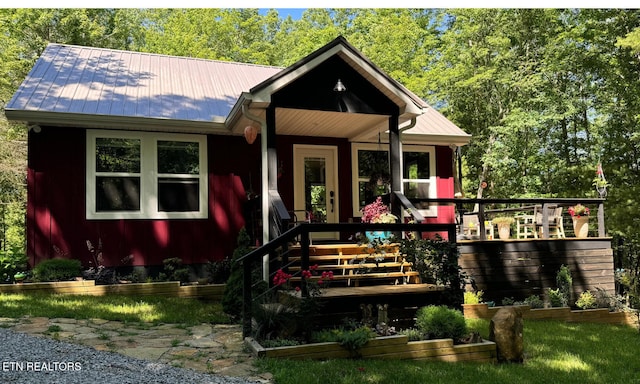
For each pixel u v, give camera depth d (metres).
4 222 17.19
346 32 26.08
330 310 6.10
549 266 10.34
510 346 5.72
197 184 10.16
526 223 13.01
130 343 5.39
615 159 18.58
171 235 9.86
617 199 16.27
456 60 21.55
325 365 4.87
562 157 22.03
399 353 5.44
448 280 6.51
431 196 12.11
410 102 8.36
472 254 9.80
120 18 25.97
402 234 8.12
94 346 5.14
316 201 11.17
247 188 10.43
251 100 7.47
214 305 7.93
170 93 10.90
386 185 11.21
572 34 18.41
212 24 27.16
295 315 5.49
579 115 21.19
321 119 9.23
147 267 9.66
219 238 10.20
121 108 9.39
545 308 9.14
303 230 5.86
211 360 4.87
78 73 11.09
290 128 10.21
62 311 6.66
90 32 22.92
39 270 8.44
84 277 8.86
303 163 11.19
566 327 8.20
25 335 5.38
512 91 20.70
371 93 8.38
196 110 10.05
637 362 5.99
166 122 9.29
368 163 11.70
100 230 9.40
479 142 22.25
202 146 10.19
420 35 23.50
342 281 7.65
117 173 9.58
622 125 18.64
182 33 26.20
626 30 17.67
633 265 12.19
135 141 9.77
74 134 9.35
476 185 23.55
